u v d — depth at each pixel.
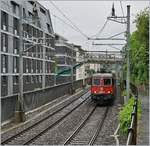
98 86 43.84
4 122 29.45
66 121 30.78
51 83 80.25
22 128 27.03
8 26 56.12
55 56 92.44
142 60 33.12
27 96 36.12
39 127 27.44
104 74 44.41
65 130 25.89
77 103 47.88
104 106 43.75
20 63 30.11
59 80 92.31
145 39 31.48
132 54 38.12
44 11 76.12
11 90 57.34
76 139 22.09
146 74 33.75
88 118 32.50
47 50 76.81
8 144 20.80
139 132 19.62
